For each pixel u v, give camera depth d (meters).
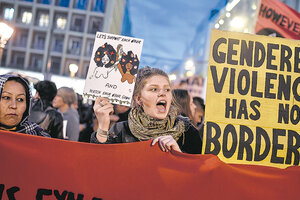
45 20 26.80
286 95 2.17
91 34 26.61
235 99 2.13
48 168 1.94
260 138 2.11
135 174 1.98
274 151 2.10
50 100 3.23
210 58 2.15
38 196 1.92
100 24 26.48
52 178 1.93
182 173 1.99
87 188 1.94
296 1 8.75
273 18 3.92
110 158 1.98
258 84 2.16
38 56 26.94
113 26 21.67
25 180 1.92
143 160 2.00
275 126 2.13
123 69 2.12
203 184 1.99
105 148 1.99
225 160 2.09
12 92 2.12
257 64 2.18
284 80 2.18
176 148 2.04
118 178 1.97
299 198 2.02
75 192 1.93
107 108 2.10
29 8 26.59
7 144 1.93
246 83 2.15
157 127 2.19
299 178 2.03
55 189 1.93
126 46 2.14
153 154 2.01
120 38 2.14
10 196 1.90
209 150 2.08
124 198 1.95
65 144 1.97
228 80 2.14
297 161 2.11
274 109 2.14
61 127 3.25
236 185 2.01
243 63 2.17
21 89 2.16
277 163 2.10
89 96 2.11
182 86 7.30
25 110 2.22
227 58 2.16
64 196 1.93
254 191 2.00
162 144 2.02
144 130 2.16
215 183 2.00
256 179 2.02
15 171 1.92
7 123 2.12
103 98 2.11
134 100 2.22
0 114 2.10
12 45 26.64
